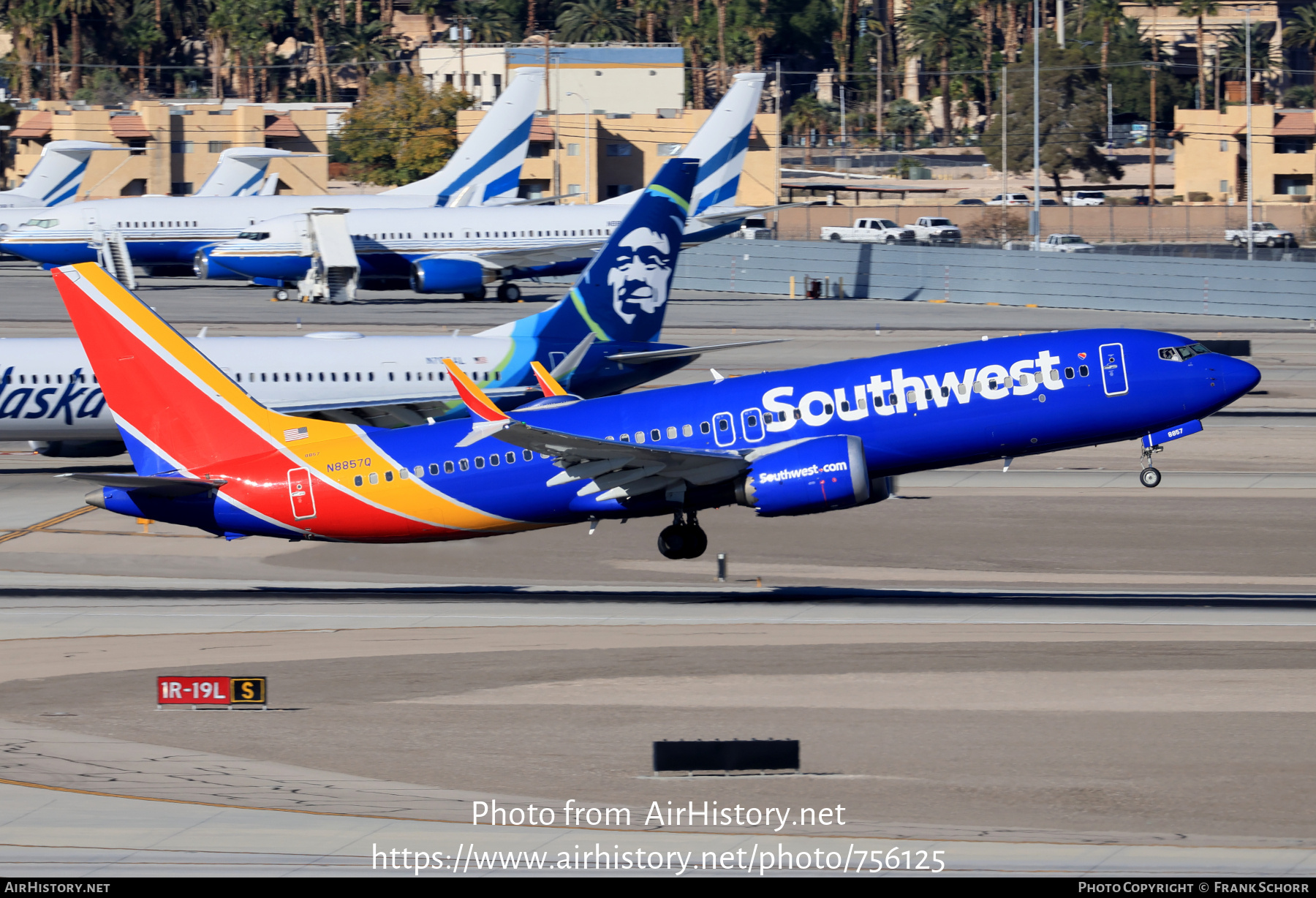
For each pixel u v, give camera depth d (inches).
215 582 7278.5
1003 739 4692.4
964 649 5836.6
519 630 6235.2
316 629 6294.3
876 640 5999.0
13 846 3843.5
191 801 4195.4
